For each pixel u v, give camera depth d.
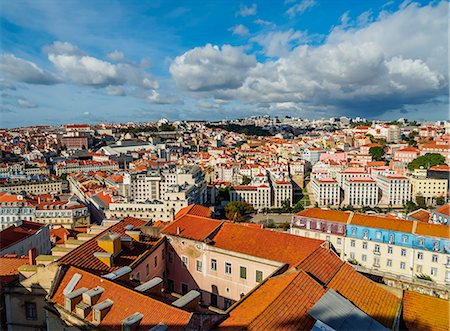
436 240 86.44
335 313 36.28
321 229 103.12
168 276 62.72
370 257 95.38
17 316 42.69
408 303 43.41
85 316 35.28
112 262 47.41
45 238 86.06
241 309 36.38
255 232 58.44
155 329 30.06
